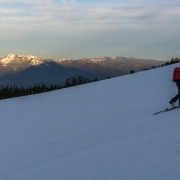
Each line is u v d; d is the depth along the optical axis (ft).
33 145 38.58
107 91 69.15
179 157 21.52
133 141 28.19
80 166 24.35
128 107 50.03
